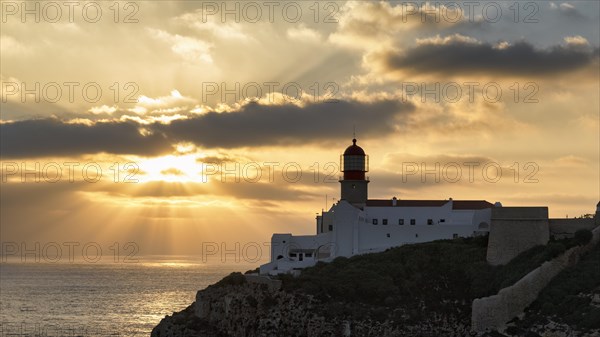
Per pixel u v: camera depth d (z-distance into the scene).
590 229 170.12
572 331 143.38
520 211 169.00
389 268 167.38
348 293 159.38
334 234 182.00
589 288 153.88
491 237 169.75
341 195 194.62
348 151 196.75
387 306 156.75
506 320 151.25
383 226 182.75
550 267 158.38
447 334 149.50
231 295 160.12
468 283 163.25
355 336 149.12
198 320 162.00
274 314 154.12
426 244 176.75
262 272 178.75
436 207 185.62
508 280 158.25
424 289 161.88
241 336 153.62
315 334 150.12
